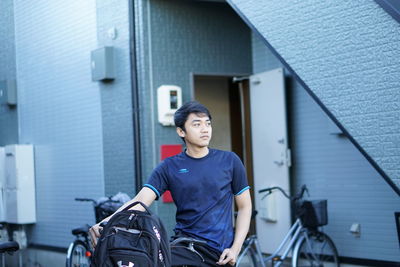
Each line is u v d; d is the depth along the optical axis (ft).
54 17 28.63
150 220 10.56
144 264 10.19
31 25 30.32
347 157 22.04
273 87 24.50
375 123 15.55
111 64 24.72
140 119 23.39
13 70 31.78
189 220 11.35
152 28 23.45
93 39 26.14
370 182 21.29
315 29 16.84
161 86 23.30
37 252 30.25
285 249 22.35
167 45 23.73
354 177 21.83
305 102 23.68
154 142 23.24
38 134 30.17
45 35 29.32
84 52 26.76
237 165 11.57
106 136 25.48
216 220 11.31
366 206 21.44
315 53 16.83
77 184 27.55
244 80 26.00
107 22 25.16
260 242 25.14
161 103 23.21
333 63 16.42
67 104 27.99
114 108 24.94
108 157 25.40
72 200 27.91
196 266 11.20
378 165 15.52
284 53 17.57
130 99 23.95
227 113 28.17
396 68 15.14
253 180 25.75
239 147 27.96
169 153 23.25
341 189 22.27
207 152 11.59
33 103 30.45
